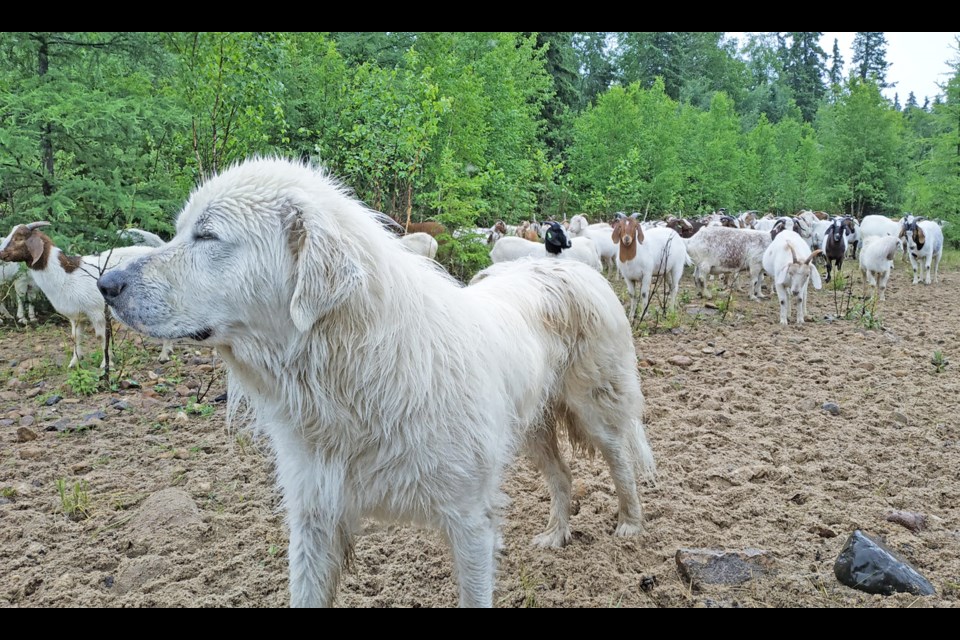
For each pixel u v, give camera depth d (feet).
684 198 110.32
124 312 7.21
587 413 12.07
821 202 125.39
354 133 37.47
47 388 21.91
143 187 33.17
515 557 12.07
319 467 7.95
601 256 50.01
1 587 10.94
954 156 86.58
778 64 298.76
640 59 199.82
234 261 7.27
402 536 12.59
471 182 37.47
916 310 38.14
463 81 52.85
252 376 7.89
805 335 30.40
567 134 112.27
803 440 17.10
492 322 9.57
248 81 32.22
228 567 11.46
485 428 8.36
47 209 31.12
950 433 17.49
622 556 11.97
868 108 121.60
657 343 28.53
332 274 7.04
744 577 11.02
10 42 32.17
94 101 31.19
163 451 16.39
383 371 7.50
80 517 13.30
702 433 17.63
